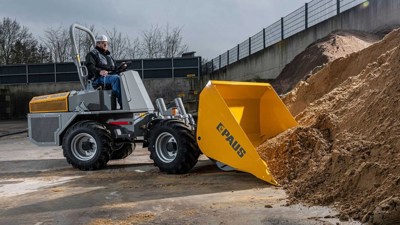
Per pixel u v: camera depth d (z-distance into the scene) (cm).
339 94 673
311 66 1182
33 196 508
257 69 2055
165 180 569
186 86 2906
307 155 508
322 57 1142
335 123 537
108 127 715
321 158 487
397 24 1206
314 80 858
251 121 640
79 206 448
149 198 469
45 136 738
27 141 1353
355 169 416
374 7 1285
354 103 561
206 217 387
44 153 984
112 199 473
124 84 696
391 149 416
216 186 512
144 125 687
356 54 810
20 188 562
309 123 607
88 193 511
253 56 2105
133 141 727
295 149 520
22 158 905
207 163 696
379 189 370
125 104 694
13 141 1380
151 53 4112
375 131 465
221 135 540
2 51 4391
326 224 349
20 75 3083
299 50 1644
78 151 703
